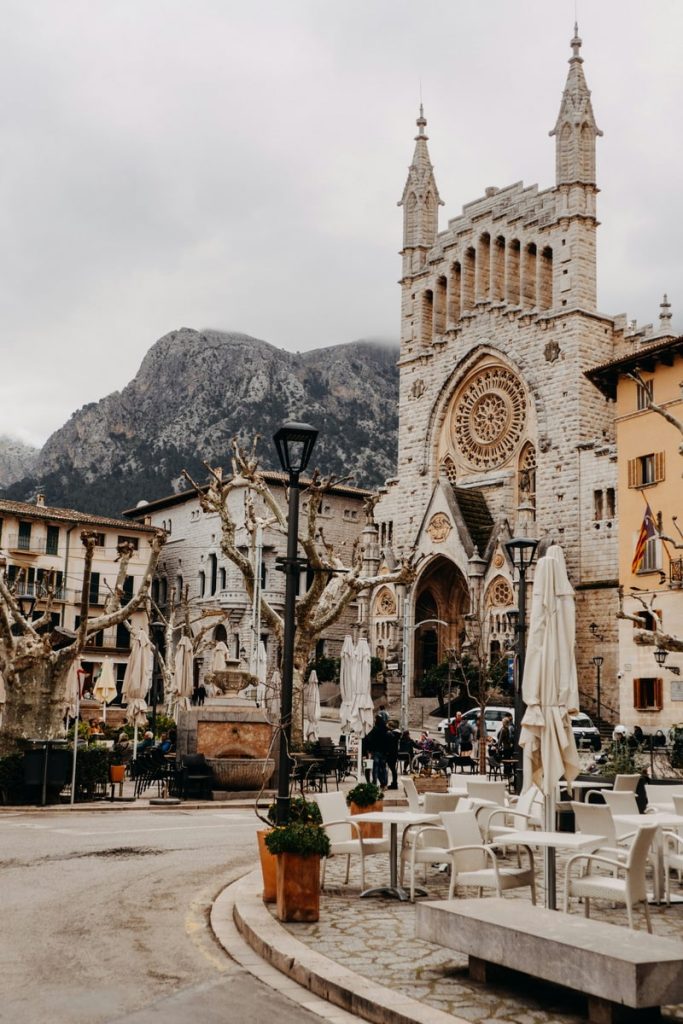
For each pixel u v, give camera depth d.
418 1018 9.49
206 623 95.06
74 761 30.52
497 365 80.06
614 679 66.38
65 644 47.41
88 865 19.20
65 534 94.12
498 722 56.81
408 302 88.56
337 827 17.39
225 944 13.12
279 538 94.50
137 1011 9.96
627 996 8.95
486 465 80.50
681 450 37.47
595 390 74.12
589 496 70.81
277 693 43.22
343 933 13.26
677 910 15.52
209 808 31.16
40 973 11.41
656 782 25.34
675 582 53.56
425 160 89.94
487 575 74.25
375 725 36.00
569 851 21.42
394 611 80.94
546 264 78.12
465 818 15.04
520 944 10.16
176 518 102.94
